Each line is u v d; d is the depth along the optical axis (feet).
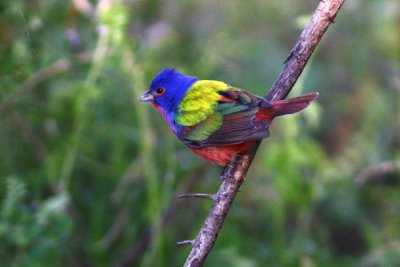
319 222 43.98
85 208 42.78
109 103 39.75
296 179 38.65
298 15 46.93
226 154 28.78
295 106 26.99
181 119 30.32
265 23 46.57
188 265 25.22
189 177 43.39
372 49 47.42
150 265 38.68
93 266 42.09
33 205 36.17
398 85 46.37
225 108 29.32
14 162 40.98
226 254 39.60
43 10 40.70
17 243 34.63
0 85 39.63
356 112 48.19
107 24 37.27
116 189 40.83
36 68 40.40
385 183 46.65
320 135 48.73
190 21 45.91
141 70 38.68
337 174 42.86
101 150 43.39
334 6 25.20
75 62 39.91
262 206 42.50
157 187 37.68
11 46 38.88
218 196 25.73
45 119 41.24
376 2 47.06
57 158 39.17
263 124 27.53
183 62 43.91
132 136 40.50
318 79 47.09
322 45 48.16
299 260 39.65
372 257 42.16
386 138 45.98
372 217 45.88
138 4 45.21
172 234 43.39
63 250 39.58
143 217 41.68
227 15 46.19
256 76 44.32
